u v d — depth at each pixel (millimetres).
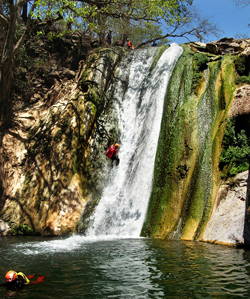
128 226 15672
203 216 13516
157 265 8641
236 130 15266
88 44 30312
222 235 12047
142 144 18562
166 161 15844
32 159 22172
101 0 24000
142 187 16609
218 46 21469
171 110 17438
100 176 19250
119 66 23156
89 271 8281
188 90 17594
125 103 21688
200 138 15625
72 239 14953
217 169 14289
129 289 6863
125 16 25531
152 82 20984
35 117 25344
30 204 19969
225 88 16156
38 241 14742
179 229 13711
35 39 30172
